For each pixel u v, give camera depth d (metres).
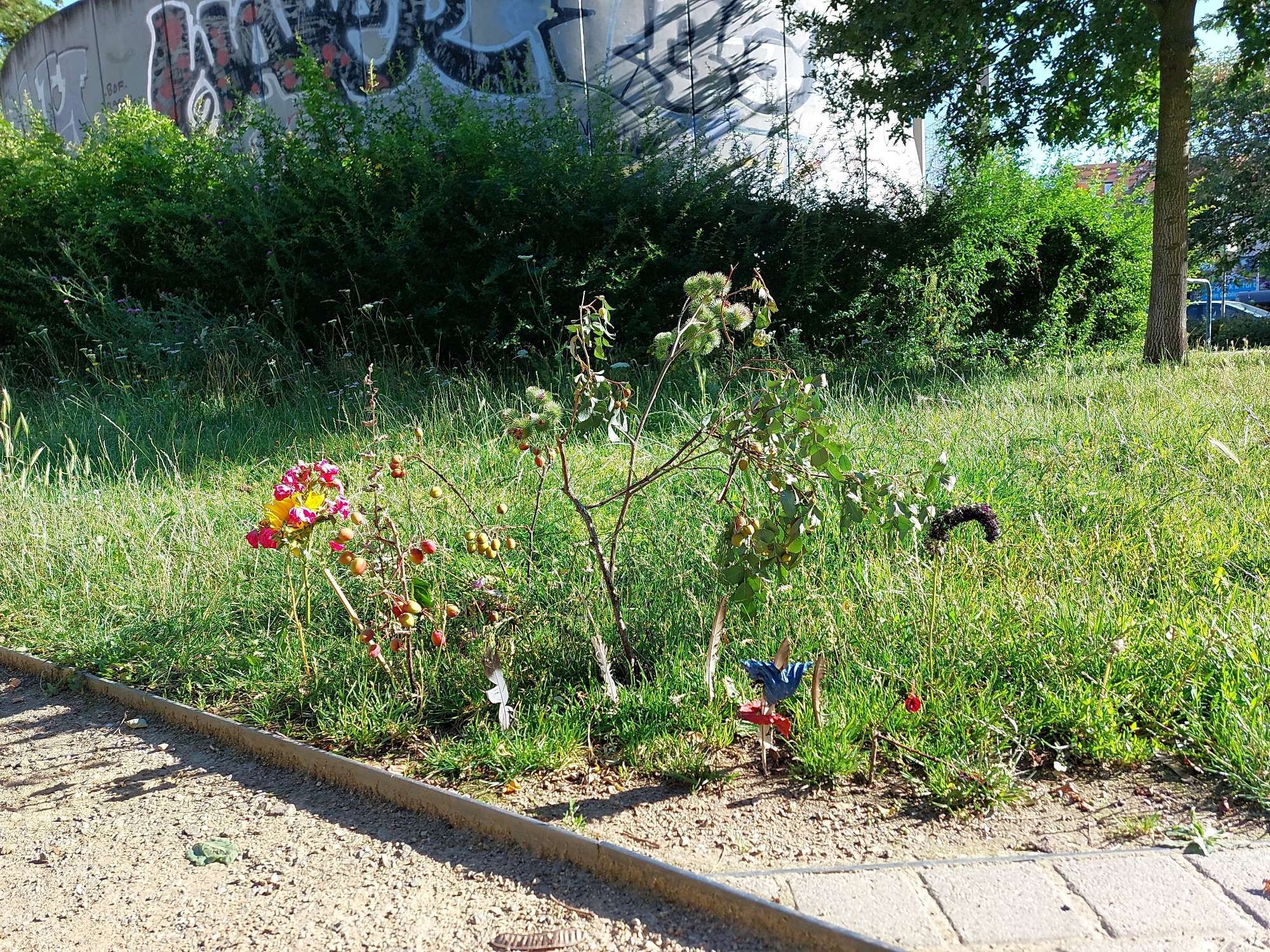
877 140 14.52
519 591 3.92
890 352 10.80
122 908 2.48
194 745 3.45
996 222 12.04
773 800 2.75
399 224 9.23
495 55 12.87
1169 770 2.79
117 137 10.95
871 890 2.27
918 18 9.80
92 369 9.26
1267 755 2.66
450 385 8.16
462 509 4.90
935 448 5.73
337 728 3.26
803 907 2.22
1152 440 5.81
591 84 12.34
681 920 2.28
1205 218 21.67
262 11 14.52
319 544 4.42
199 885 2.57
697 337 3.32
